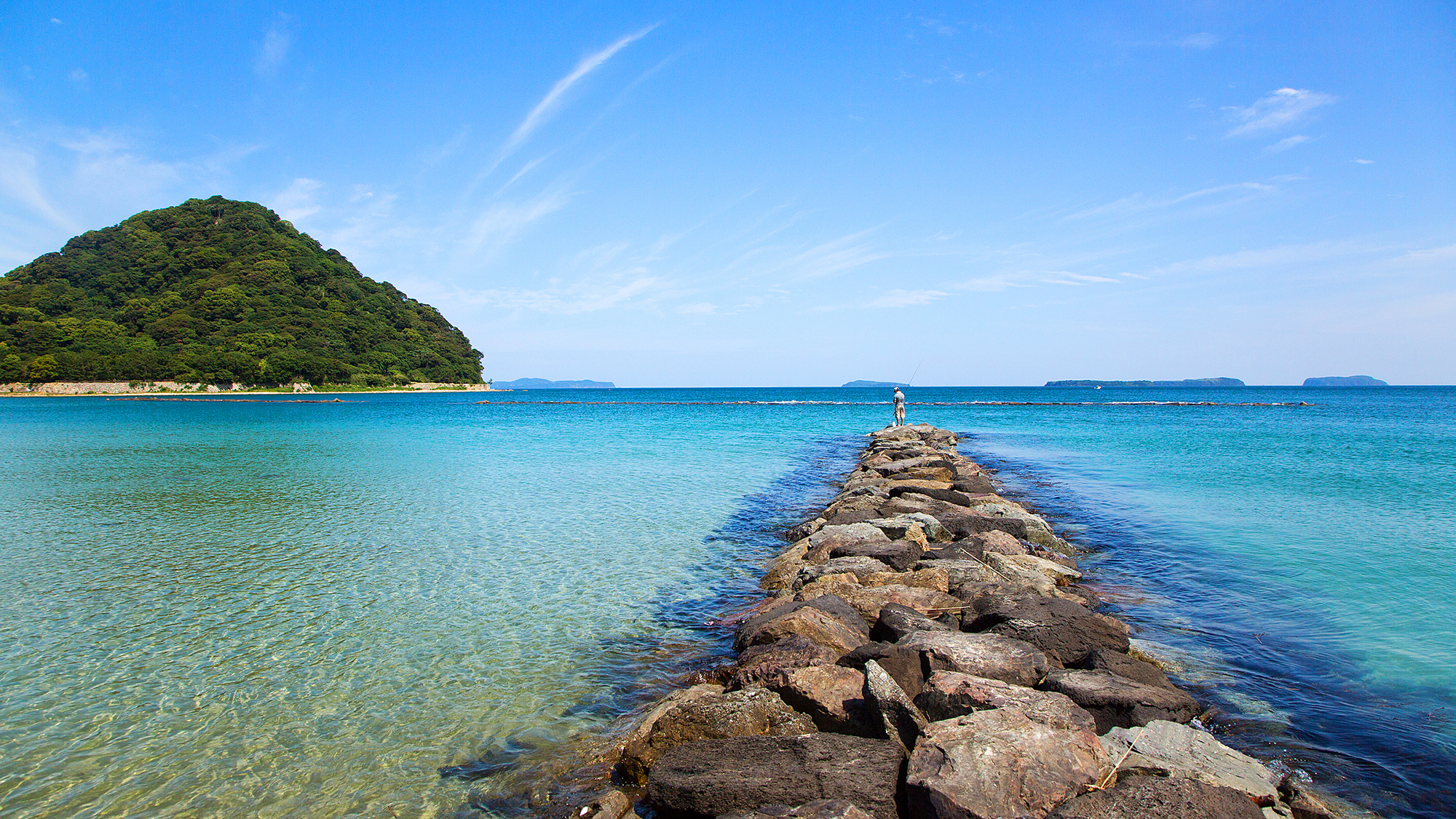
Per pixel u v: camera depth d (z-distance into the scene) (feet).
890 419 192.03
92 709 20.94
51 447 99.60
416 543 40.98
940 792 14.49
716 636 27.04
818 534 38.75
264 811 16.19
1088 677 20.61
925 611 27.71
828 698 19.33
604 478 68.33
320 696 21.84
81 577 33.91
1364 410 230.48
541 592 32.24
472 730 19.79
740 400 391.45
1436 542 40.22
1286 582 32.83
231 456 87.25
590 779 17.48
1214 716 20.03
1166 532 43.57
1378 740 18.70
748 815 14.65
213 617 28.63
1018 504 55.21
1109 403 294.25
